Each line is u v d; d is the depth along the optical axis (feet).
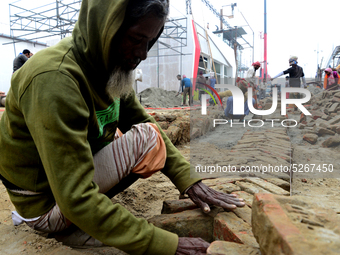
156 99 41.16
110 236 3.40
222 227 4.33
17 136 3.84
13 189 4.26
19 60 22.72
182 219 4.69
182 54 47.14
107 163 4.46
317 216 2.84
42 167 4.04
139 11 3.37
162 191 7.66
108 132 4.81
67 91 3.34
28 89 3.39
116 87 3.99
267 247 2.68
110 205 3.50
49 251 4.44
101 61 3.74
